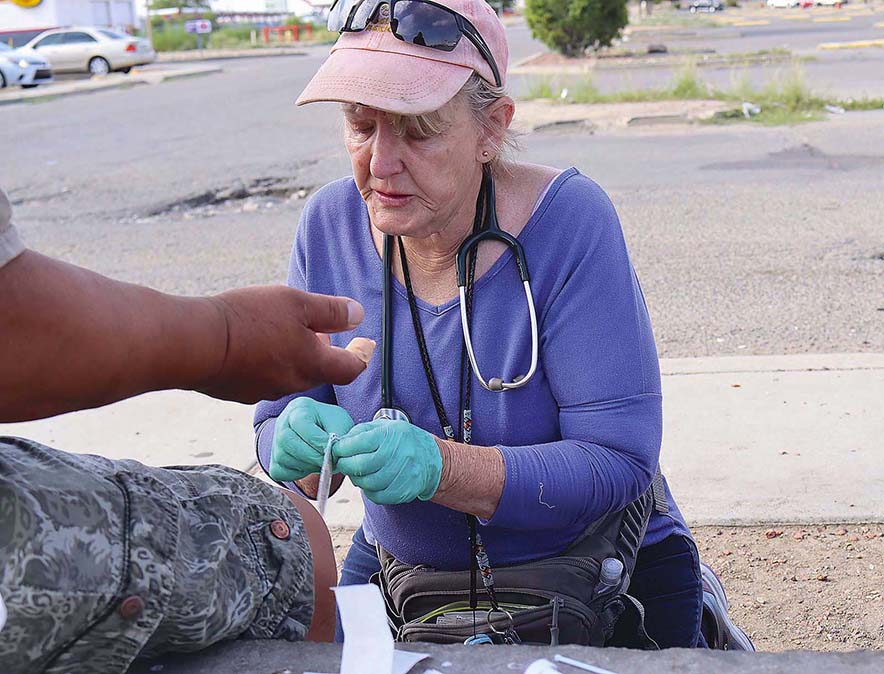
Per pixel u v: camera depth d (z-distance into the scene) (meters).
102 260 7.06
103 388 1.07
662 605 2.02
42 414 1.07
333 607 1.60
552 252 1.83
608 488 1.76
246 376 1.18
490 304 1.84
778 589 2.88
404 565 1.99
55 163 11.26
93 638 1.21
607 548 1.89
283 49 38.06
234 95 18.28
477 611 1.87
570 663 1.35
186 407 4.27
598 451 1.78
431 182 1.72
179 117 15.10
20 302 1.00
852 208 7.43
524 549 1.88
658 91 14.39
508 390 1.84
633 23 43.38
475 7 1.73
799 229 6.91
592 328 1.81
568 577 1.85
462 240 1.85
